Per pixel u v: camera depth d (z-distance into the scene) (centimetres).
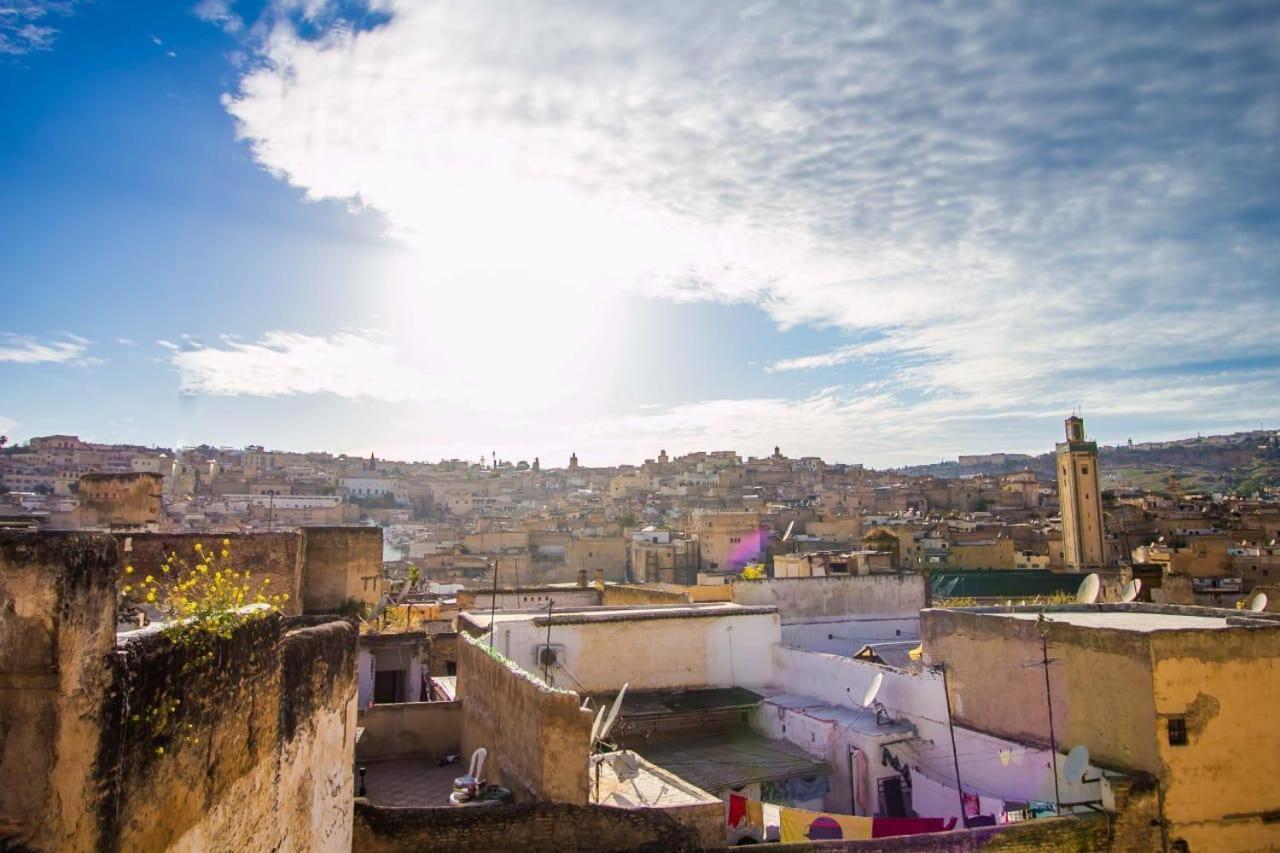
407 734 1867
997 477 17562
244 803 755
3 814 521
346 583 2531
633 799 1486
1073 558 9144
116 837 562
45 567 537
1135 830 1467
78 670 541
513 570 9225
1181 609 1975
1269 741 1543
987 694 1827
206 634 686
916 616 2966
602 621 2398
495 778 1557
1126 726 1548
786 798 1991
